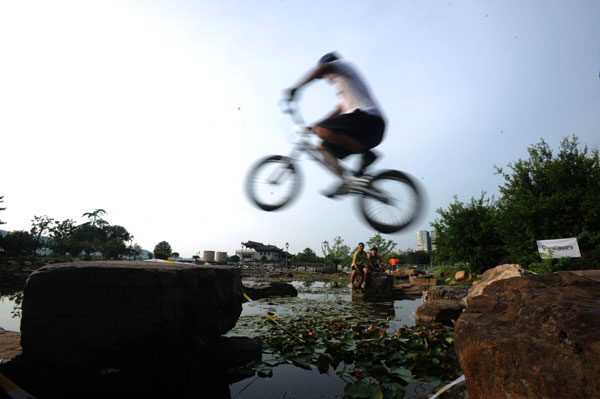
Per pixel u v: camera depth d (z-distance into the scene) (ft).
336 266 83.61
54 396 6.61
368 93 10.25
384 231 10.38
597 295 4.76
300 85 10.68
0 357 6.52
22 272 60.08
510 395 4.02
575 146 39.83
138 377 7.59
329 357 9.73
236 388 7.93
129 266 7.73
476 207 48.11
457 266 52.29
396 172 10.25
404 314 18.75
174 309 7.61
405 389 7.77
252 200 12.25
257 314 17.83
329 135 9.76
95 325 6.89
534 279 5.73
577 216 34.04
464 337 4.81
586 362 3.55
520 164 42.22
